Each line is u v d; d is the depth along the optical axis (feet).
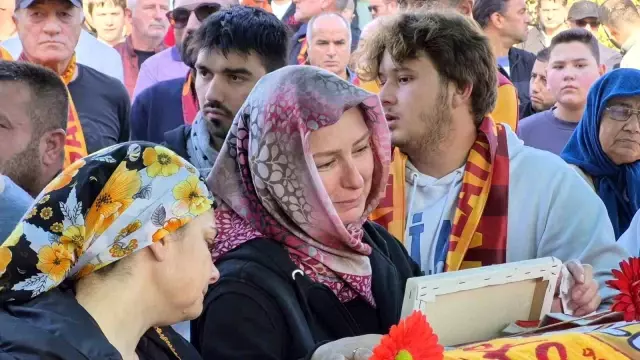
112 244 3.66
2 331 3.42
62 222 3.61
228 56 7.14
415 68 6.26
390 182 6.70
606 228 6.54
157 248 3.74
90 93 9.77
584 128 8.77
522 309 4.91
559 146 11.07
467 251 6.44
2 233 5.15
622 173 8.63
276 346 4.57
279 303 4.63
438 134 6.40
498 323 4.79
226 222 5.05
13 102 6.32
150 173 3.76
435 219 6.55
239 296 4.62
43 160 6.49
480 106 6.47
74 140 8.82
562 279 5.33
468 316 4.59
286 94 4.89
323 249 5.00
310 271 4.97
